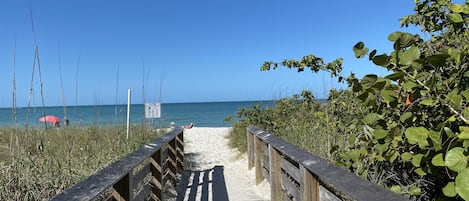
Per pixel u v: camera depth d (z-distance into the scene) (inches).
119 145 275.4
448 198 83.2
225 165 337.7
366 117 101.1
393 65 81.7
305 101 326.6
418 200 115.5
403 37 77.4
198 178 286.4
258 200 219.8
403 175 128.3
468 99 70.9
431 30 127.8
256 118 373.1
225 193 239.0
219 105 3814.0
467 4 96.2
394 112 100.9
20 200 146.3
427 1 126.8
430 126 91.2
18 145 193.2
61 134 300.7
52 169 169.3
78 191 90.2
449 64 87.8
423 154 83.9
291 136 275.6
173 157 259.6
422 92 80.7
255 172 267.3
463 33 105.7
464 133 64.7
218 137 579.5
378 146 99.5
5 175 155.9
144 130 374.3
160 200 193.3
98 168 186.4
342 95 198.2
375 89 90.0
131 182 128.1
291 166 158.9
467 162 64.1
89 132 332.5
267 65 179.9
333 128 195.9
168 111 2496.3
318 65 168.4
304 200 126.8
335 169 104.9
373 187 83.0
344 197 128.0
